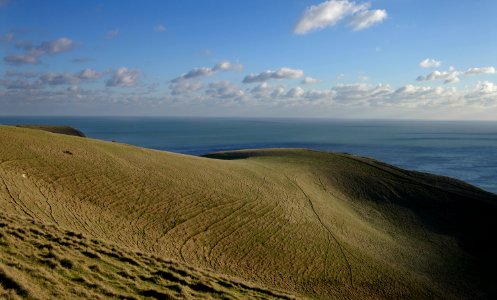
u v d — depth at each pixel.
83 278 16.17
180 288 18.42
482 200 70.88
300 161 88.06
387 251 45.59
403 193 71.50
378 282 36.53
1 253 16.58
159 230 33.84
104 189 38.78
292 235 41.66
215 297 19.03
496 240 57.59
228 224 39.97
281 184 64.06
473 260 49.59
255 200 50.59
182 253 30.81
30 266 15.71
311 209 53.62
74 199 33.94
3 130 50.59
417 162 177.12
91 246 21.31
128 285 17.19
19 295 12.87
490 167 161.00
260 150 108.19
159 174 49.69
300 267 35.25
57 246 19.55
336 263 37.91
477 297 39.81
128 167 48.59
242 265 32.47
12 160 38.22
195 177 53.88
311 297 30.41
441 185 77.12
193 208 41.47
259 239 38.50
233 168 68.19
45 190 33.41
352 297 32.72
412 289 37.31
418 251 48.78
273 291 23.62
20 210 26.98
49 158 42.53
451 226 61.00
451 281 42.06
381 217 60.59
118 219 33.19
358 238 47.22
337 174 78.50
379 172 81.75
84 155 48.28
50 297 13.41
